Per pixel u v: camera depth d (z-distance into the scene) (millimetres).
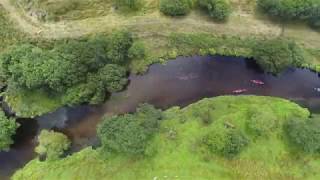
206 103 75000
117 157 68812
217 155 68500
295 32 81250
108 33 80000
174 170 67812
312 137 67500
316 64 79062
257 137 70062
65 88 73812
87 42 76188
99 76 74562
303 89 78125
